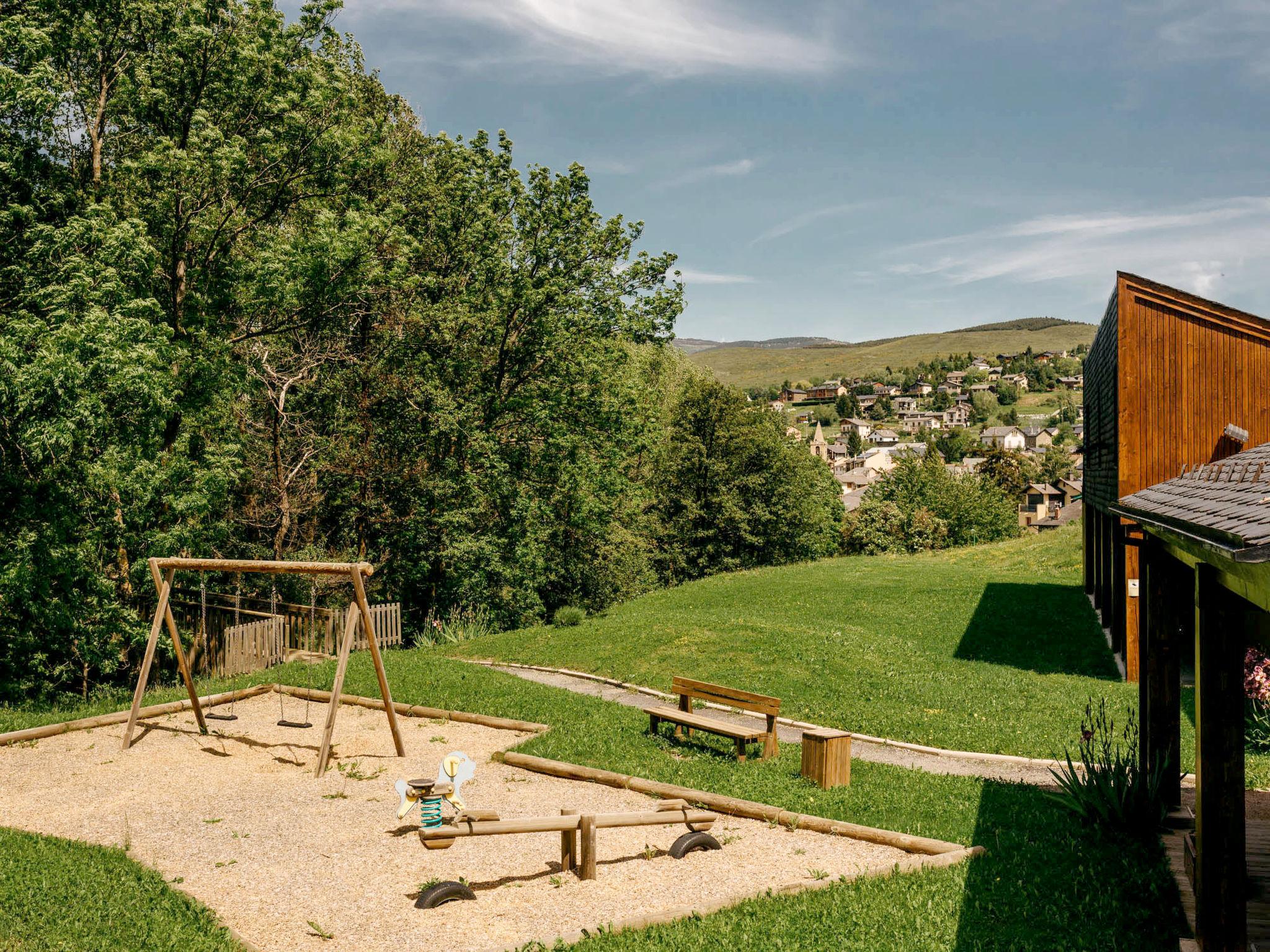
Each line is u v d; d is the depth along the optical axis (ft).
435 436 98.43
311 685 53.93
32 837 28.40
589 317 101.81
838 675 59.16
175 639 43.01
